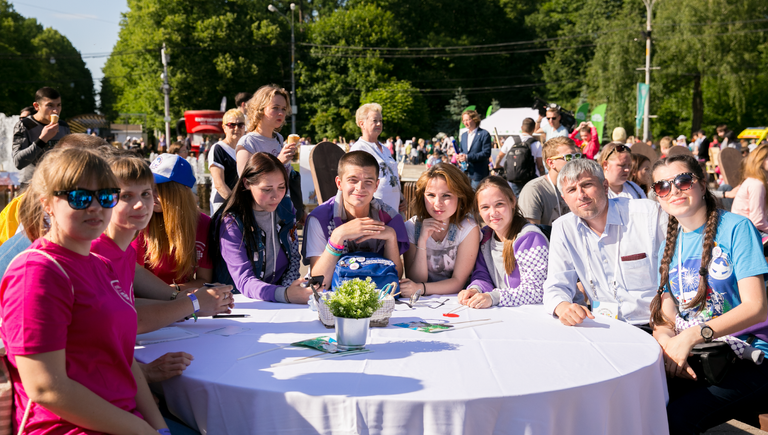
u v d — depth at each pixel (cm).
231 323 253
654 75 3497
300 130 4459
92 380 167
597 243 292
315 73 4384
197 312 240
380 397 164
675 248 267
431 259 331
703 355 235
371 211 323
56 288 156
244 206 310
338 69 4494
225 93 4044
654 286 290
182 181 290
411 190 639
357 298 211
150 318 226
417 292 285
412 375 184
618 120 3628
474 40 5344
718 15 3225
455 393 168
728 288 248
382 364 195
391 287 277
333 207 326
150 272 279
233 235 306
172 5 3906
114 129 5134
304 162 604
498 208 306
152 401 187
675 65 3403
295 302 291
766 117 3953
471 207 323
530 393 168
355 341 212
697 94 3750
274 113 445
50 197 161
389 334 234
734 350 238
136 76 4241
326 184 525
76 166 159
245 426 174
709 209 256
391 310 247
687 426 243
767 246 425
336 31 4506
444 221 323
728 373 240
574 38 5109
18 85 5047
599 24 4959
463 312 276
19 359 153
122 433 165
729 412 241
